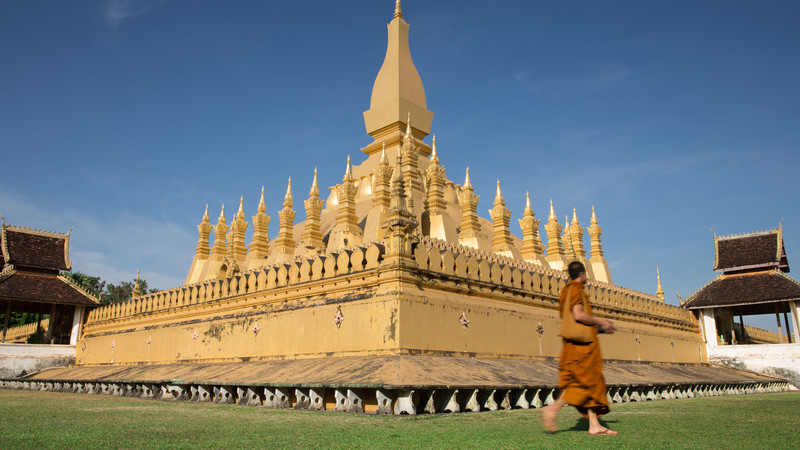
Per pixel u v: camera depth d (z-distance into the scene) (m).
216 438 7.06
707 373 24.41
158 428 8.09
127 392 18.91
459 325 16.14
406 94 28.34
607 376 16.58
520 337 18.33
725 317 33.88
